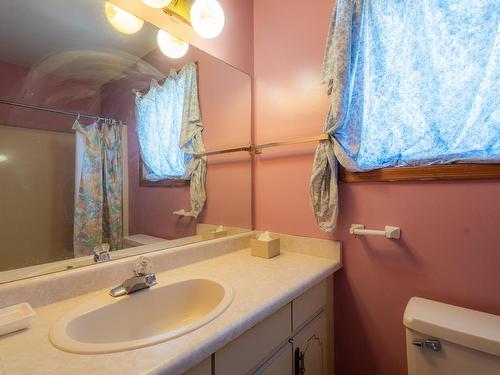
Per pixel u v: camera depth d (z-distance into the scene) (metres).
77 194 0.92
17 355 0.56
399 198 1.07
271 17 1.50
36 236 0.83
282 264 1.18
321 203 1.18
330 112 1.13
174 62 1.23
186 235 1.26
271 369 0.82
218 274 1.05
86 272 0.88
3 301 0.73
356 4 1.09
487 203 0.90
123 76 1.05
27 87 0.82
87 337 0.72
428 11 0.97
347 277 1.22
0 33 0.78
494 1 0.85
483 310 0.91
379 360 1.14
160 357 0.54
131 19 1.07
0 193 0.76
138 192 1.09
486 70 0.87
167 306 0.93
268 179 1.49
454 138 0.93
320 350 1.12
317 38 1.32
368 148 1.12
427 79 0.97
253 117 1.57
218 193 1.39
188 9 1.22
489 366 0.75
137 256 1.03
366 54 1.11
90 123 0.96
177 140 1.24
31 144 0.82
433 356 0.83
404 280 1.07
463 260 0.94
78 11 0.93
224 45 1.43
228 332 0.65
